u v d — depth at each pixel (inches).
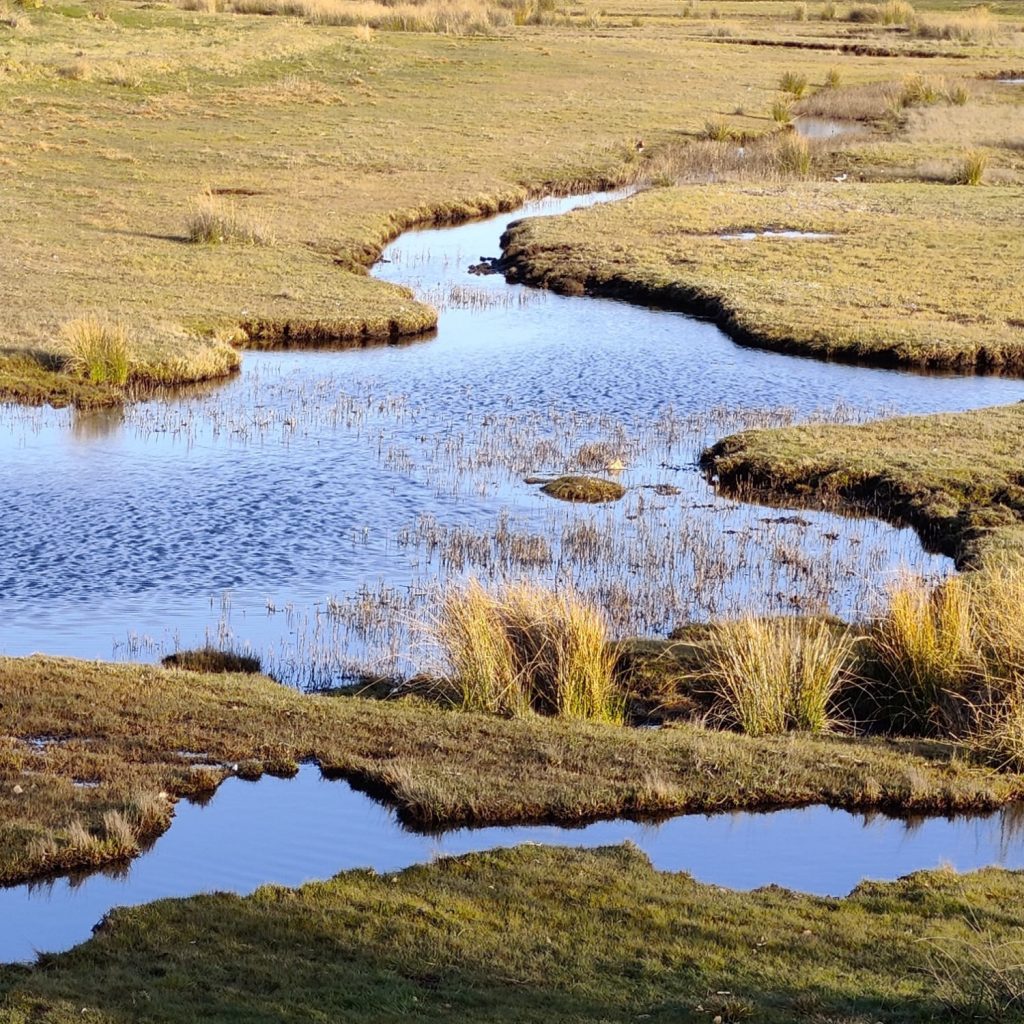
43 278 1797.5
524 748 745.0
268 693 805.9
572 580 1024.2
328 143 2822.3
